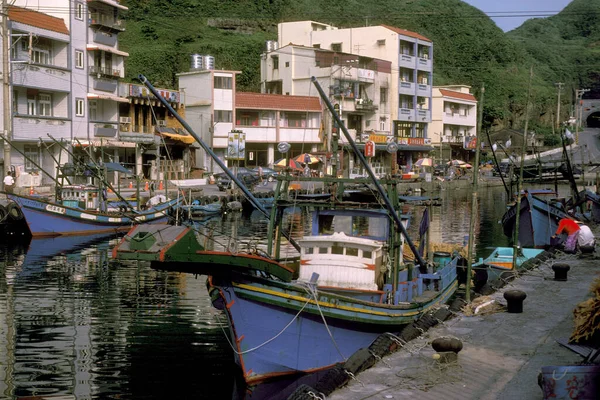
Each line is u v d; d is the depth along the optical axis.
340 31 75.06
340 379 9.72
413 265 16.66
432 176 66.94
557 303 15.34
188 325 17.06
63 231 33.47
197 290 21.42
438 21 110.88
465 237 28.69
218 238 33.69
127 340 15.68
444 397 9.24
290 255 24.52
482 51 111.88
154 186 48.47
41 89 44.19
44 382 12.90
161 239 11.12
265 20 90.50
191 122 60.59
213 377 13.23
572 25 162.75
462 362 10.80
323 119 59.88
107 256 28.31
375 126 71.19
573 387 8.23
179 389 12.59
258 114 62.50
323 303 12.28
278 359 12.46
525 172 44.50
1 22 36.72
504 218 31.25
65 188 35.56
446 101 86.94
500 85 105.62
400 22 105.44
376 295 14.01
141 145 52.78
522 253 23.89
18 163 42.75
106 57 51.03
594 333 11.34
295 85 68.12
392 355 11.27
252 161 62.78
